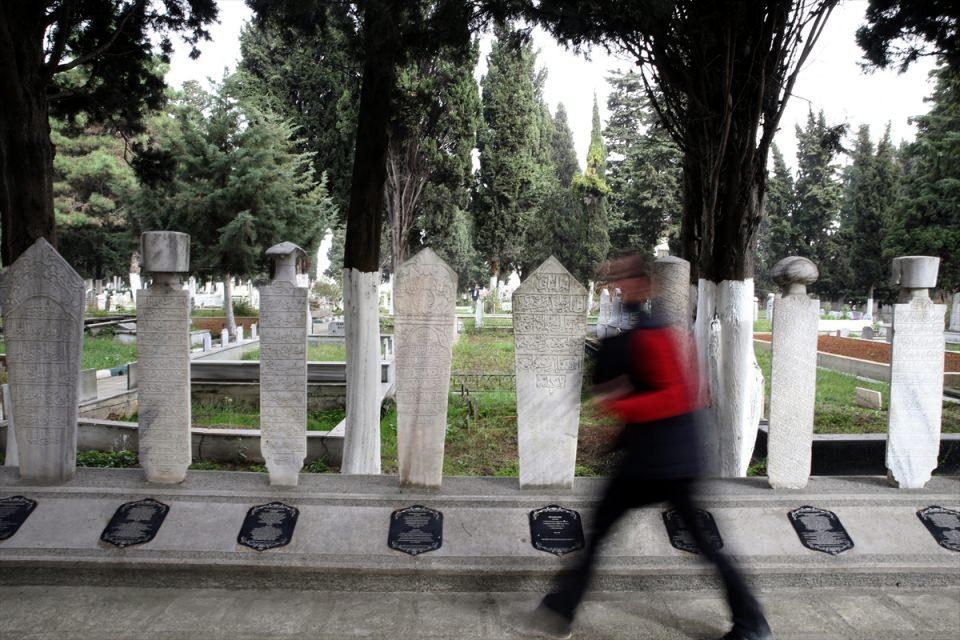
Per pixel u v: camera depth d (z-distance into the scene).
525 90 29.86
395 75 5.84
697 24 5.27
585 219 28.00
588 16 5.37
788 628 3.44
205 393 10.45
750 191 5.50
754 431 5.71
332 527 3.98
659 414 3.21
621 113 37.88
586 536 3.35
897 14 7.04
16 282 4.20
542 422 4.30
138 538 3.89
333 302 34.22
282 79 24.39
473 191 30.34
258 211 19.86
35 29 5.61
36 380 4.25
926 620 3.52
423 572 3.78
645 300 3.39
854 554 3.94
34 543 3.85
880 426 8.45
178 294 4.18
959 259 24.22
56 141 24.80
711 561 3.22
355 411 5.62
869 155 34.53
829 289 38.12
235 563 3.78
